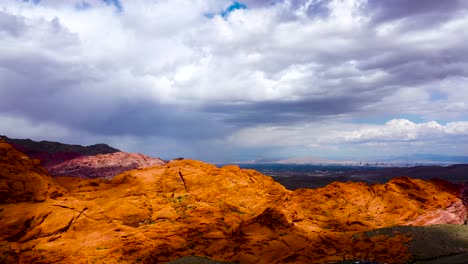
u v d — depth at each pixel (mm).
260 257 37562
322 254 38469
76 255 37531
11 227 39156
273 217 45781
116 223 44750
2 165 49469
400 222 48969
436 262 33844
